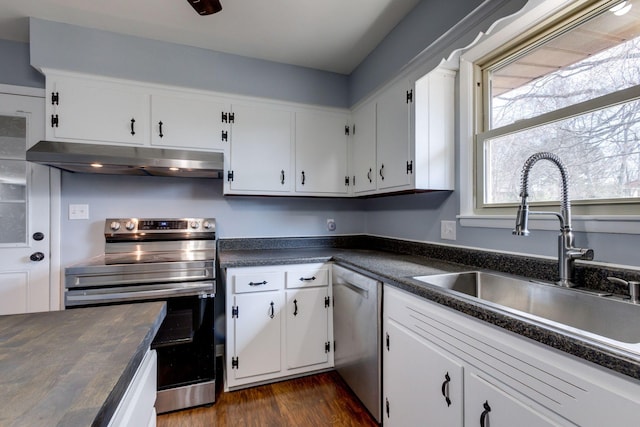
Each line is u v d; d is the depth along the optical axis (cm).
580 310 111
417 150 179
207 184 250
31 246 215
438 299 114
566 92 134
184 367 184
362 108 246
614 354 64
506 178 163
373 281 162
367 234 291
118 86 206
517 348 86
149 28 206
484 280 151
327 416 175
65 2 180
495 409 92
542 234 138
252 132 236
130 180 233
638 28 111
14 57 214
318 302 215
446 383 113
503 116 164
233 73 238
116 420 62
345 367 198
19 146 214
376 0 181
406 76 188
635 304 97
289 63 253
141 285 180
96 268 173
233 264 194
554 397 76
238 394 197
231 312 196
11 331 76
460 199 181
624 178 115
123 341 71
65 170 215
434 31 171
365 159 241
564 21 133
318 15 194
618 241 112
